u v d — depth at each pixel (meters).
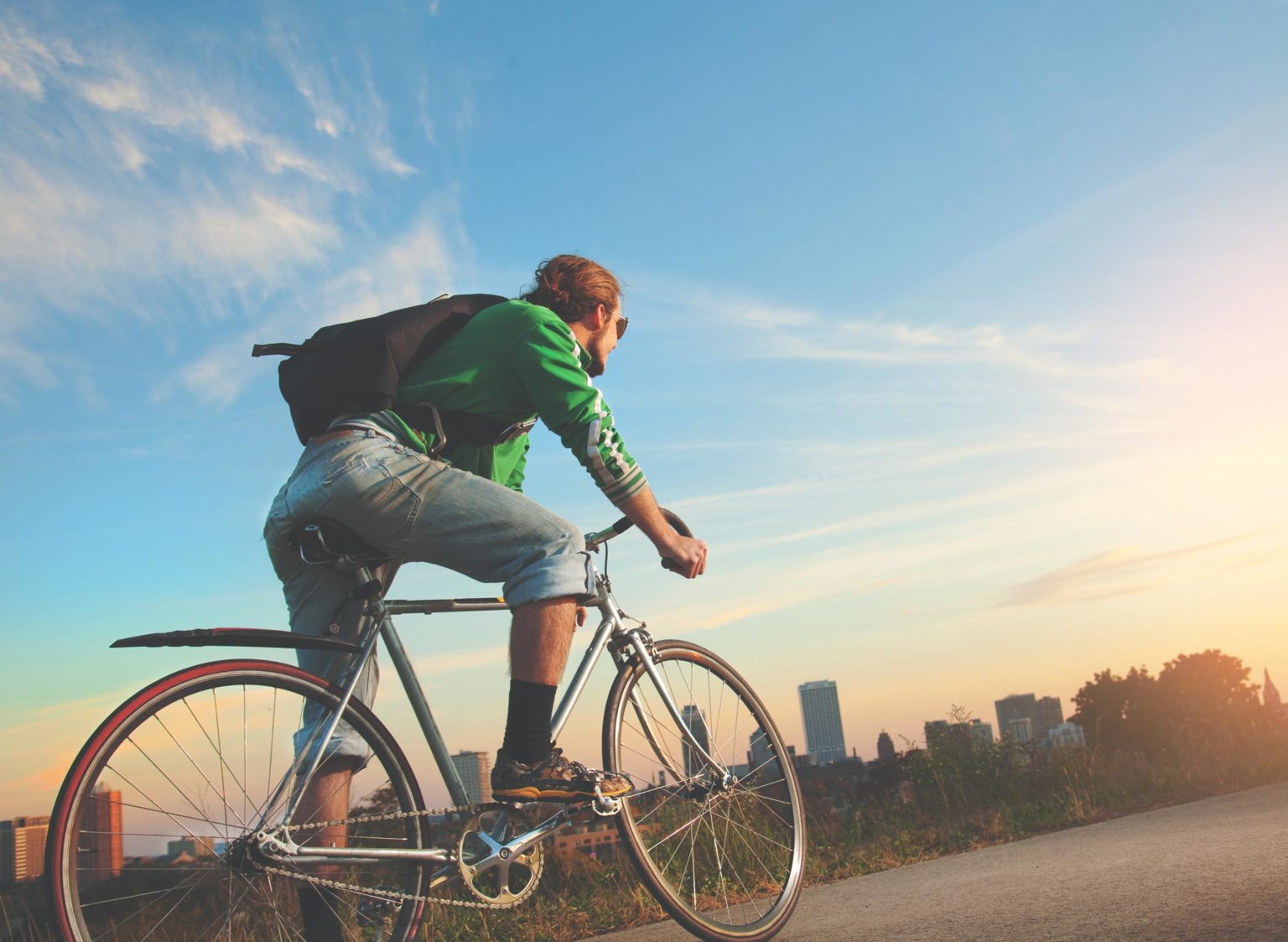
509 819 2.31
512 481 2.56
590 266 2.70
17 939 1.71
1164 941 1.89
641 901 3.32
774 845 2.84
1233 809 4.53
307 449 2.22
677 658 2.83
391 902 2.15
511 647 2.27
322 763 2.12
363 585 2.27
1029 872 3.17
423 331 2.29
